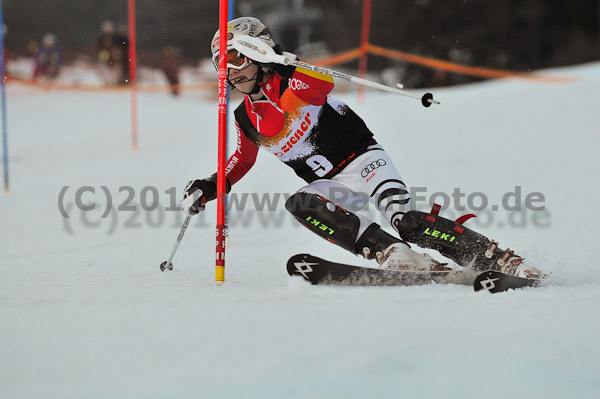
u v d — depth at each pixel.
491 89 52.94
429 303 8.64
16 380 5.58
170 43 101.25
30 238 20.80
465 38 93.62
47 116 58.25
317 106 11.86
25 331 7.11
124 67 70.50
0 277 13.09
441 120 41.84
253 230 20.38
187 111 58.84
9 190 30.78
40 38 100.31
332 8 102.94
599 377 5.56
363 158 12.12
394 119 43.47
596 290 9.89
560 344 6.49
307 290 9.62
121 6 105.06
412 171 28.45
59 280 12.36
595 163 27.78
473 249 10.99
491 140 34.44
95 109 61.47
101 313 7.94
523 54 98.00
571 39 101.75
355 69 95.19
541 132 35.53
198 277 12.60
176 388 5.33
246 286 11.18
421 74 91.50
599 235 15.52
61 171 35.03
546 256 13.42
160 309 8.18
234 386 5.36
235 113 12.46
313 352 6.20
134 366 5.88
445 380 5.49
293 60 11.25
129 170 34.06
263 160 33.91
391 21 94.25
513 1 97.38
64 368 5.86
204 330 7.05
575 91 47.25
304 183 28.36
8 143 45.69
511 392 5.23
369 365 5.82
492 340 6.63
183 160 36.34
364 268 10.82
